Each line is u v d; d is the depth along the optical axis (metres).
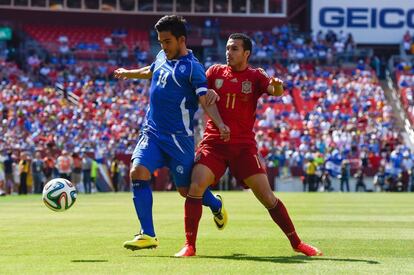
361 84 148.25
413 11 167.75
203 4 168.50
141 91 142.62
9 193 99.12
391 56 161.75
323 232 39.31
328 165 118.12
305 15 171.00
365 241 34.41
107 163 116.38
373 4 168.12
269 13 169.75
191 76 27.36
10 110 130.50
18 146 118.56
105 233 37.84
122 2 166.00
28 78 144.75
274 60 158.25
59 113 131.50
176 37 27.45
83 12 165.25
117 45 162.38
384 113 139.25
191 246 27.62
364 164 120.31
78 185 105.06
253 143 28.22
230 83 28.05
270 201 28.25
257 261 25.78
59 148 118.81
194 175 27.70
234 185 115.94
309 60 158.62
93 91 142.12
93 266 23.97
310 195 92.94
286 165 119.81
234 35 28.12
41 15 164.50
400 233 38.78
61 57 155.25
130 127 129.38
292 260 26.25
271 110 134.62
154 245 27.16
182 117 27.73
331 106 141.38
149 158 27.47
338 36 167.00
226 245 32.12
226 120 28.03
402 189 118.00
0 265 24.42
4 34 153.62
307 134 127.88
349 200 77.12
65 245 31.84
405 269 23.92
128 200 76.06
